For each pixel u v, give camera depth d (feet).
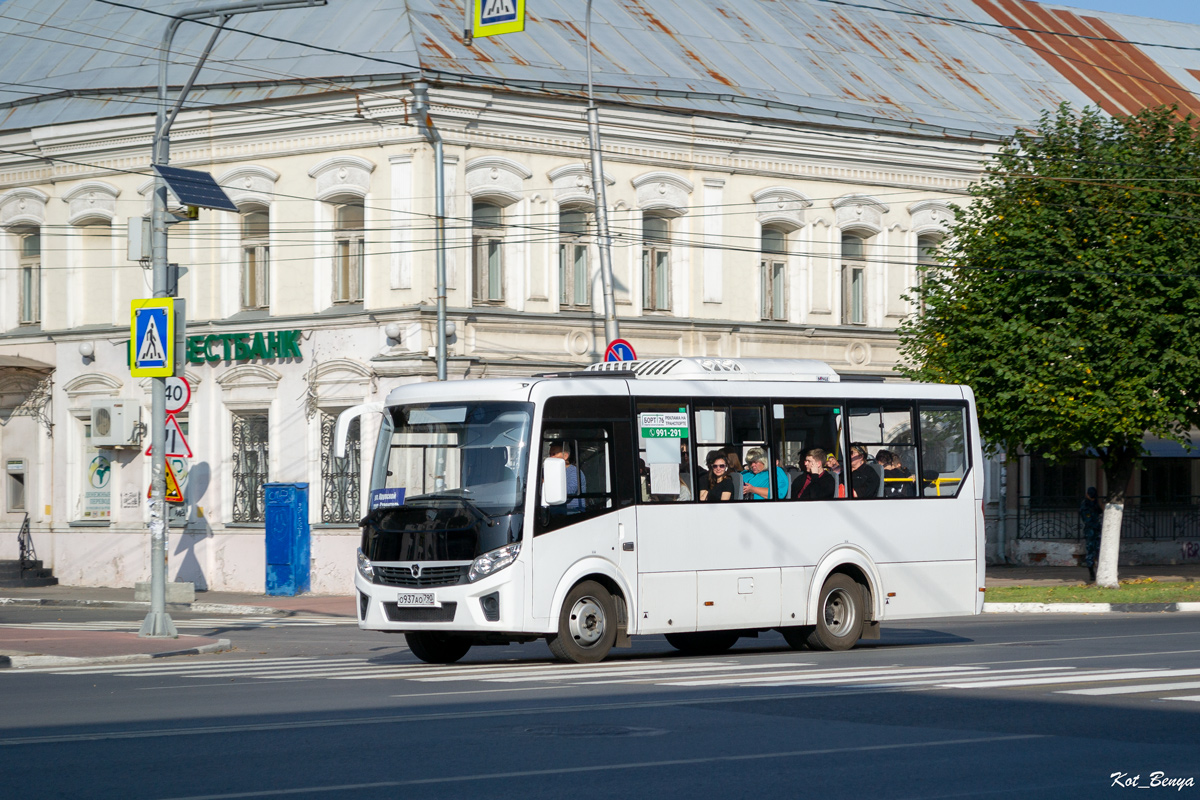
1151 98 146.92
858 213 119.96
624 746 33.86
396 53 101.04
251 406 107.65
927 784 29.37
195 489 109.91
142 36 117.08
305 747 33.86
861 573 62.49
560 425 54.75
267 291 107.55
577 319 106.11
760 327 114.32
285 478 105.91
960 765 31.45
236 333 107.65
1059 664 53.06
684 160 111.24
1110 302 94.63
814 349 117.91
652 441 57.06
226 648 66.13
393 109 100.01
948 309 100.32
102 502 116.06
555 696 43.52
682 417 57.93
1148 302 92.79
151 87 110.52
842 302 120.57
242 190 107.04
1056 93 139.23
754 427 59.82
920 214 123.03
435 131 99.25
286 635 75.87
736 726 36.99
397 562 54.65
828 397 61.93
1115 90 145.28
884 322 121.60
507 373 103.09
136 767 31.40
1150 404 92.32
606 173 107.65
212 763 31.83
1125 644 63.00
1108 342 93.81
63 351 116.26
